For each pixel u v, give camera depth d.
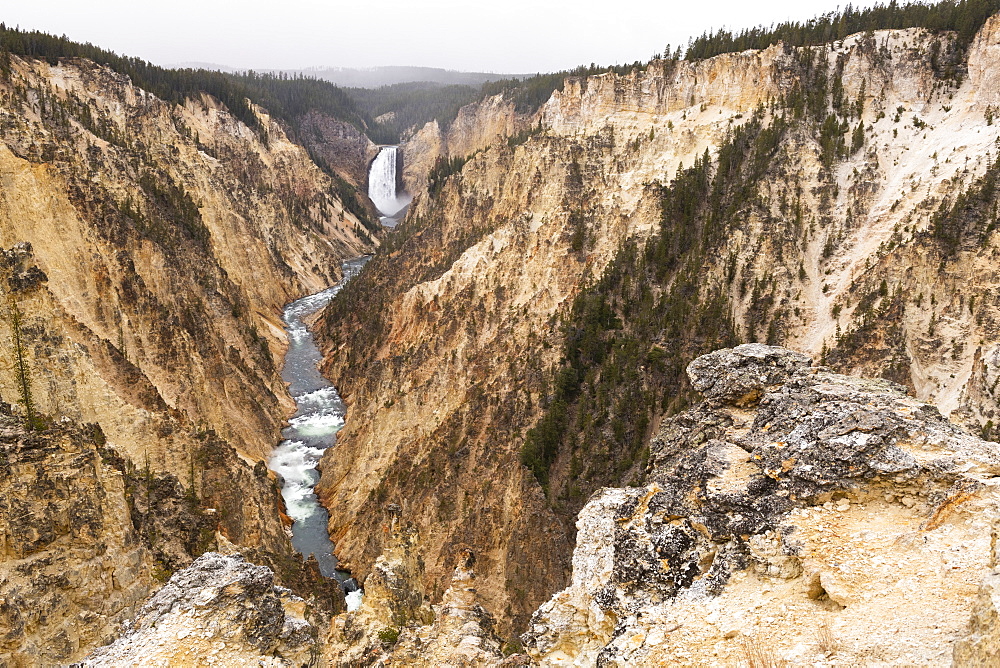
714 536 19.20
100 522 24.45
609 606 18.94
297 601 21.30
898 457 17.44
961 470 16.73
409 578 28.44
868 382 23.22
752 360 25.42
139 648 16.84
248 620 17.80
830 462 18.20
